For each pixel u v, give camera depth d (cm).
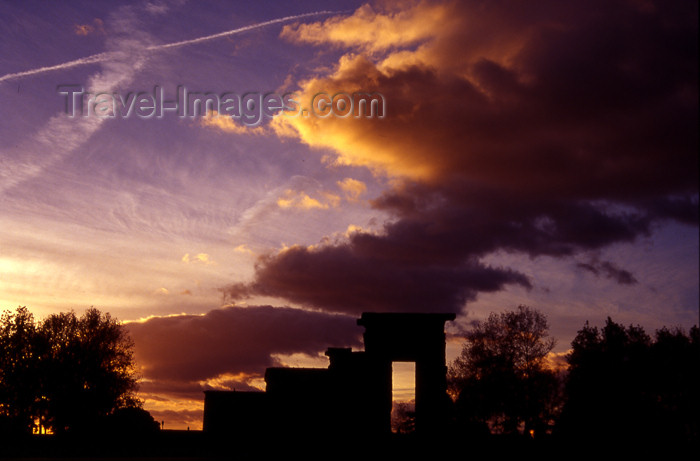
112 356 7288
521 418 6519
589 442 5866
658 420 5881
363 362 6062
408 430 6406
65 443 6144
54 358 7088
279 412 6156
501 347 6869
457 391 6869
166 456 5159
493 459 5422
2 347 7081
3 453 5203
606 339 6406
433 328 6084
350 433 5941
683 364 6088
